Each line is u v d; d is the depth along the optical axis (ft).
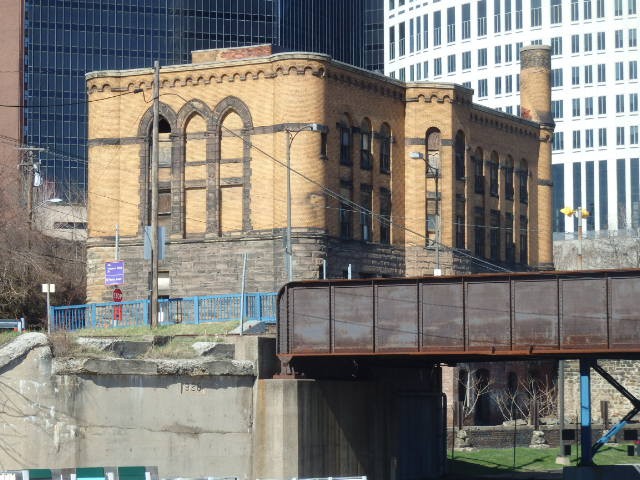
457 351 218.18
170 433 213.87
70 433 204.44
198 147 320.91
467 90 352.90
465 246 354.74
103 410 207.62
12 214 392.06
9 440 200.85
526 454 321.52
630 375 372.99
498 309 216.33
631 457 326.44
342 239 319.68
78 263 415.64
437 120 343.87
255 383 223.51
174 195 322.14
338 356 224.74
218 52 352.49
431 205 343.87
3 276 346.54
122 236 325.83
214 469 217.56
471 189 358.23
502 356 232.32
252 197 314.55
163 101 323.37
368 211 328.90
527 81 405.39
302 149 309.22
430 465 281.33
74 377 205.46
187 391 216.33
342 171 321.11
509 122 382.42
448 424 336.49
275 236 310.86
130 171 326.03
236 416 221.25
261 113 313.94
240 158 316.40
